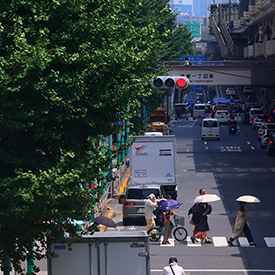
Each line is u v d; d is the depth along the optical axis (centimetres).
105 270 3291
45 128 2564
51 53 2434
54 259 3291
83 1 2614
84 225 4416
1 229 2620
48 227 2708
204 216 5222
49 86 2464
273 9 18012
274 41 19788
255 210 6819
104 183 2872
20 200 2358
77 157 2709
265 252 4872
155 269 4391
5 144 2586
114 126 2853
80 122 2753
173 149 7462
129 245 3291
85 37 2623
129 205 6172
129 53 2648
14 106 2347
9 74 2320
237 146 14262
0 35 2381
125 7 2795
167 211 5269
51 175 2395
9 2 2373
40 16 2405
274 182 8925
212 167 10744
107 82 2627
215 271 4309
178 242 5316
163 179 7500
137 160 7506
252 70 15088
